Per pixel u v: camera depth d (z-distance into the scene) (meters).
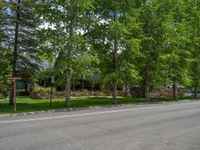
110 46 34.06
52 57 28.59
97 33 32.53
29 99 40.06
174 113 21.75
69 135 12.87
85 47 28.72
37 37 30.31
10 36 31.12
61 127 15.00
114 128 14.83
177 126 15.73
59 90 46.84
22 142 11.38
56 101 37.03
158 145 11.20
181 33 41.22
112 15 33.91
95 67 30.95
